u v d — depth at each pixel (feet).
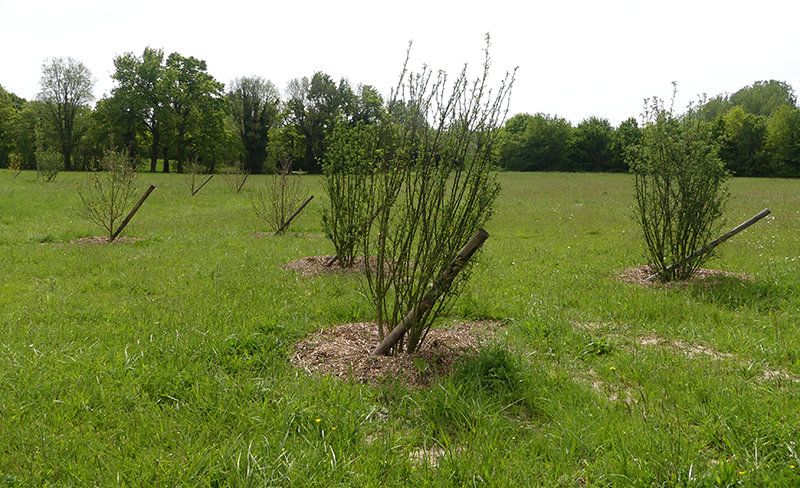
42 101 199.00
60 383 11.43
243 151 215.31
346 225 24.36
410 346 13.26
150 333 15.28
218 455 8.80
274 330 15.65
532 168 291.38
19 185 85.81
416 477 8.36
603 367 13.17
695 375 12.26
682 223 22.17
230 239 37.96
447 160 12.42
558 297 19.93
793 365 12.92
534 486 8.06
